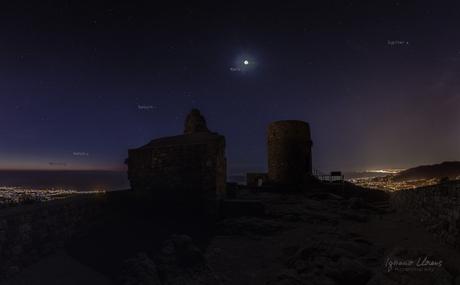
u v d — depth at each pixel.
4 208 9.49
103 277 9.30
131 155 16.81
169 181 15.73
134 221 13.74
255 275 9.47
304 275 8.57
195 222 14.77
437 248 10.21
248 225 14.34
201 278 9.27
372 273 8.12
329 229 14.16
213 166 15.72
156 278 8.92
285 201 21.88
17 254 8.78
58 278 8.78
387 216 18.67
